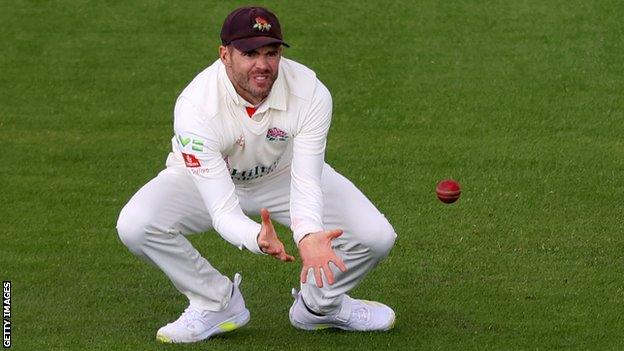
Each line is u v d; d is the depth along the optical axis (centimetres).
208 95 2162
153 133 3759
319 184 2195
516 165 3456
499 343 2384
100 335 2438
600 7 4512
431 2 4603
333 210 2341
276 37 2083
